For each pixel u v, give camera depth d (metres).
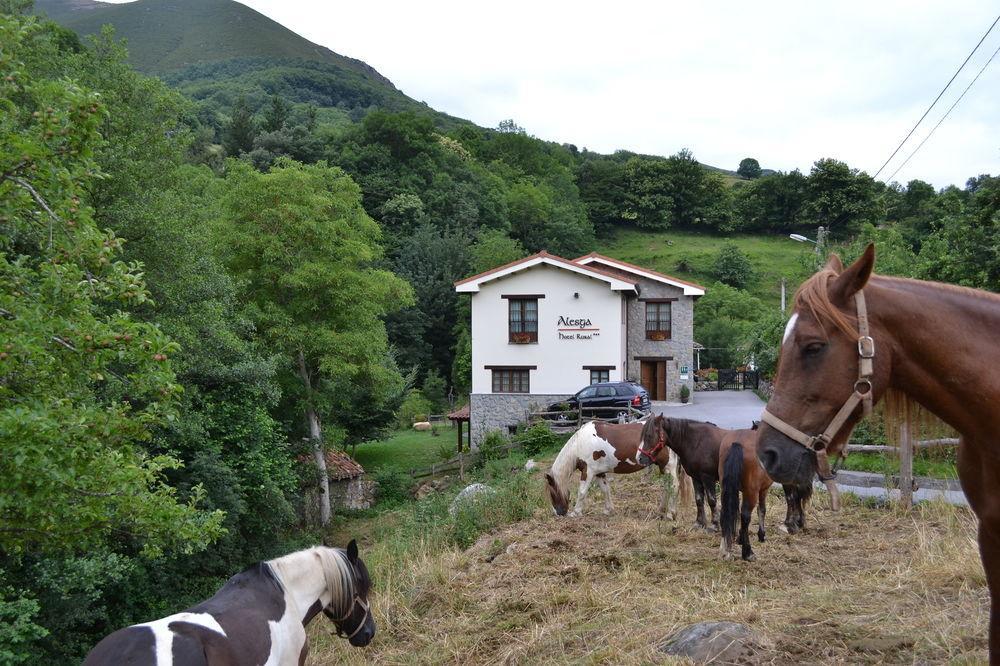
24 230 6.00
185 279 14.29
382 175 61.38
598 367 29.09
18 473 4.68
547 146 110.25
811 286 2.57
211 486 14.31
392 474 25.19
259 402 16.84
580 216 82.62
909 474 9.59
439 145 69.44
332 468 23.77
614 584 7.37
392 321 46.25
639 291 31.02
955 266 14.59
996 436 2.44
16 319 4.95
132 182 13.72
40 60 12.65
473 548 10.20
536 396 29.17
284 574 4.69
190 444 14.53
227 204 20.42
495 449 24.98
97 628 12.80
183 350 13.98
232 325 16.83
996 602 2.72
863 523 9.30
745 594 6.41
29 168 5.17
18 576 9.70
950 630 4.82
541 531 10.59
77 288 5.33
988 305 2.54
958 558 6.47
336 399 23.33
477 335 29.77
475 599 7.61
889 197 63.88
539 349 29.39
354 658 6.72
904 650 4.70
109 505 6.65
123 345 5.36
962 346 2.44
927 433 2.76
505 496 12.56
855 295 2.53
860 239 19.19
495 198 67.88
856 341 2.47
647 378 33.34
